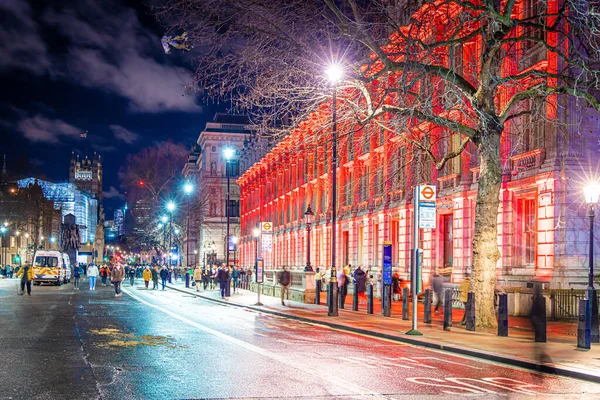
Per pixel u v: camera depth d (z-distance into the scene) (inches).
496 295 930.1
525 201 999.0
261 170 3065.9
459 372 454.0
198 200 3644.2
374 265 1612.9
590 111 910.4
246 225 3472.0
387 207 1524.4
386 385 389.4
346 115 876.6
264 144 3095.5
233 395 346.3
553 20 904.3
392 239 1524.4
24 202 3868.1
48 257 2167.8
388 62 721.0
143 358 478.0
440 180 1261.1
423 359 519.2
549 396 373.4
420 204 695.7
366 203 1681.8
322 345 593.9
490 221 733.3
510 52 1011.3
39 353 496.4
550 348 566.9
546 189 917.2
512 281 984.9
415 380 411.8
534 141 976.3
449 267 1237.1
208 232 4261.8
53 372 410.6
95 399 330.3
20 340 578.6
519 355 518.9
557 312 840.9
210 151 4419.3
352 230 1779.0
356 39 707.4
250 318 906.7
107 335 629.9
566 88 711.7
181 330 700.0
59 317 842.2
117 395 341.4
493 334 682.2
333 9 698.2
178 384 376.2
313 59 755.4
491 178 730.8
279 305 1173.1
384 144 1510.8
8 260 4621.1
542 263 921.5
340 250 1887.3
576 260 890.7
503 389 390.9
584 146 909.8
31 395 339.0
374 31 788.6
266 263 2874.0
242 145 4387.3
